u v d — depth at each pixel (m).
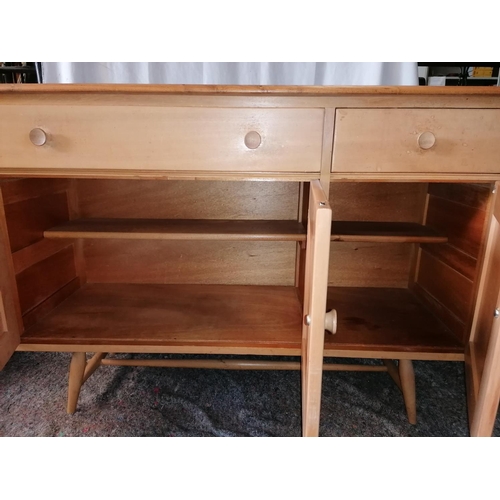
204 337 0.91
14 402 1.01
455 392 1.08
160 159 0.78
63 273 1.12
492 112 0.75
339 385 1.11
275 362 1.04
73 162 0.79
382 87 0.72
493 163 0.77
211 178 0.79
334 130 0.76
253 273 1.25
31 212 0.95
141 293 1.17
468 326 0.87
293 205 1.18
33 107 0.76
